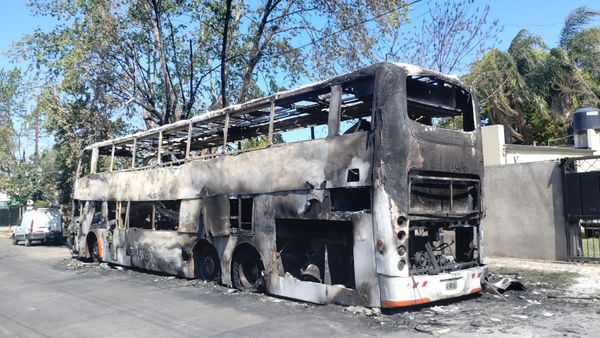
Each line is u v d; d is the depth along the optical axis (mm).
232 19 20703
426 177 7500
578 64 26953
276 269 8688
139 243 12688
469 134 8320
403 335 6168
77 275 12969
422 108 8273
